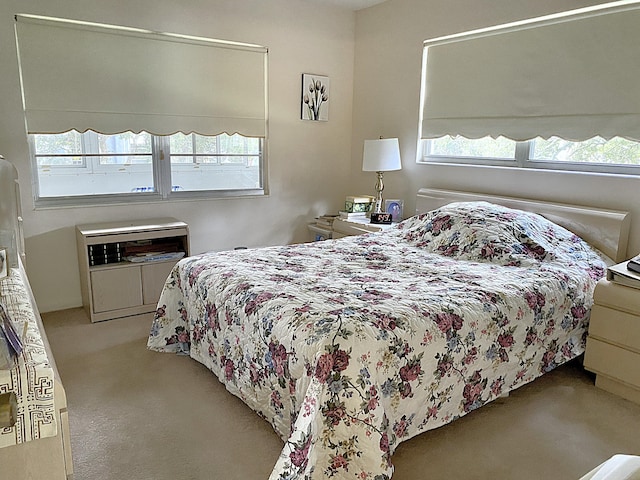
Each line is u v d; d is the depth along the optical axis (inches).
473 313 82.5
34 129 129.0
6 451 48.0
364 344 69.4
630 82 110.1
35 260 135.4
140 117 143.3
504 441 82.8
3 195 101.5
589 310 103.7
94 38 133.1
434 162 160.1
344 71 181.5
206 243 163.0
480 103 141.6
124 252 140.0
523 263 106.6
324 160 183.5
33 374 47.6
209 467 75.7
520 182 134.3
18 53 124.4
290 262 108.7
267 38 161.5
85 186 142.2
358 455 66.7
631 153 114.7
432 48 153.8
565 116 122.4
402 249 123.6
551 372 108.1
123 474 73.8
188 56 148.1
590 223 116.6
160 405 92.7
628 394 96.6
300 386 70.4
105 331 126.9
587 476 33.8
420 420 77.5
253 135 164.9
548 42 123.7
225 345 92.7
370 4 169.9
